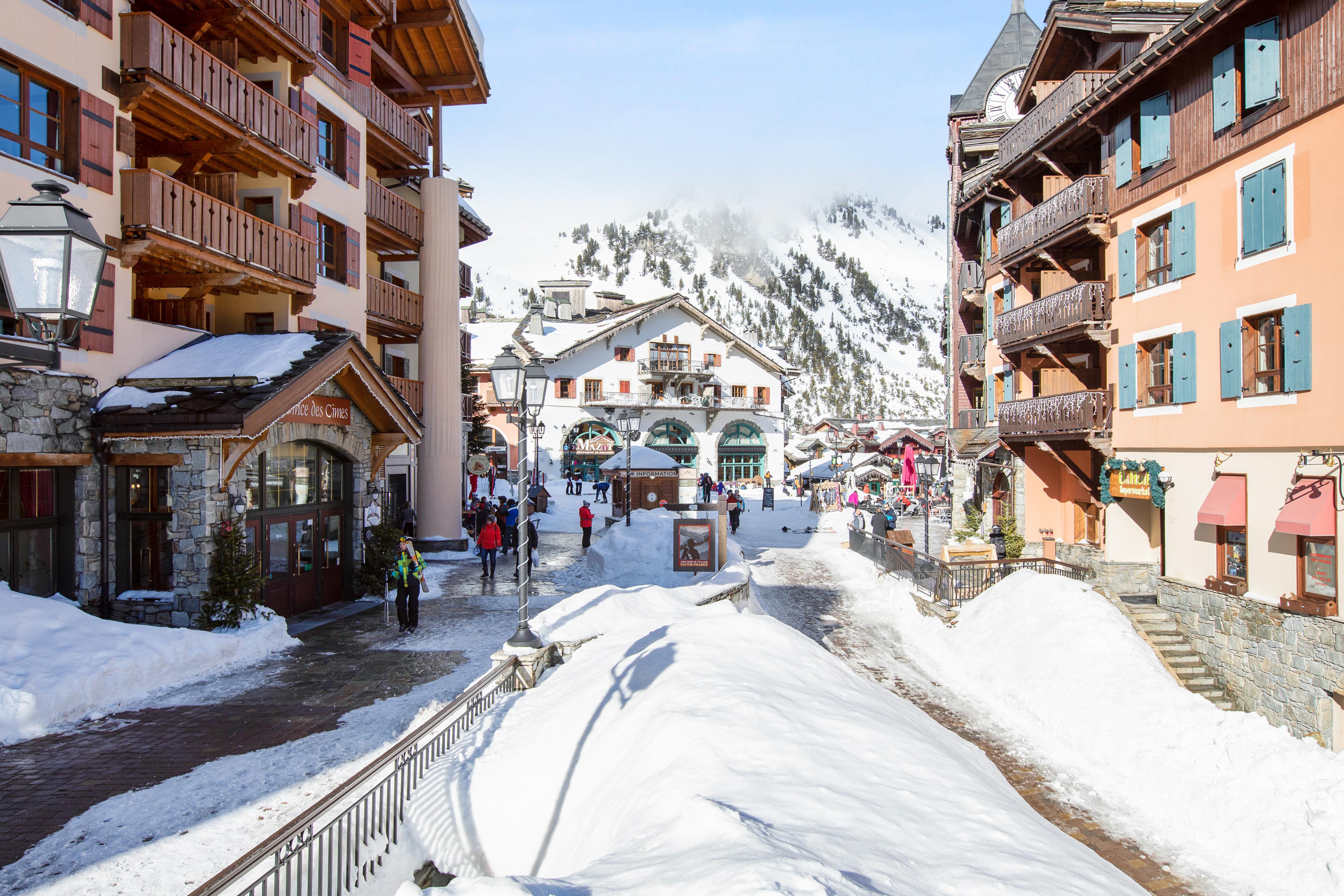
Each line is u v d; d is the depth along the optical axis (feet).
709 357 215.72
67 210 15.56
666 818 17.28
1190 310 50.11
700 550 67.67
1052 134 63.67
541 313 216.54
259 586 43.37
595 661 32.99
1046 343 67.41
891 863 15.87
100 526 41.19
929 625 56.39
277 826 22.57
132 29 42.29
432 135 87.81
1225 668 46.34
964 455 89.04
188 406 40.11
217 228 46.85
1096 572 57.26
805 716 24.13
